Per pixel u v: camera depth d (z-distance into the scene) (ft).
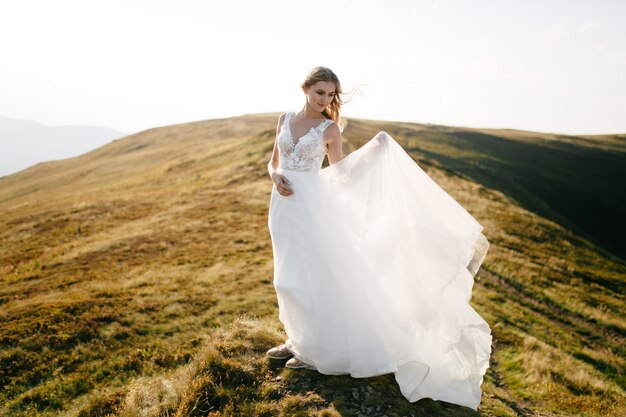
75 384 27.17
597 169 183.73
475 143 205.98
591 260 71.31
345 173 12.76
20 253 68.69
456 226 12.84
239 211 79.46
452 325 12.55
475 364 13.19
